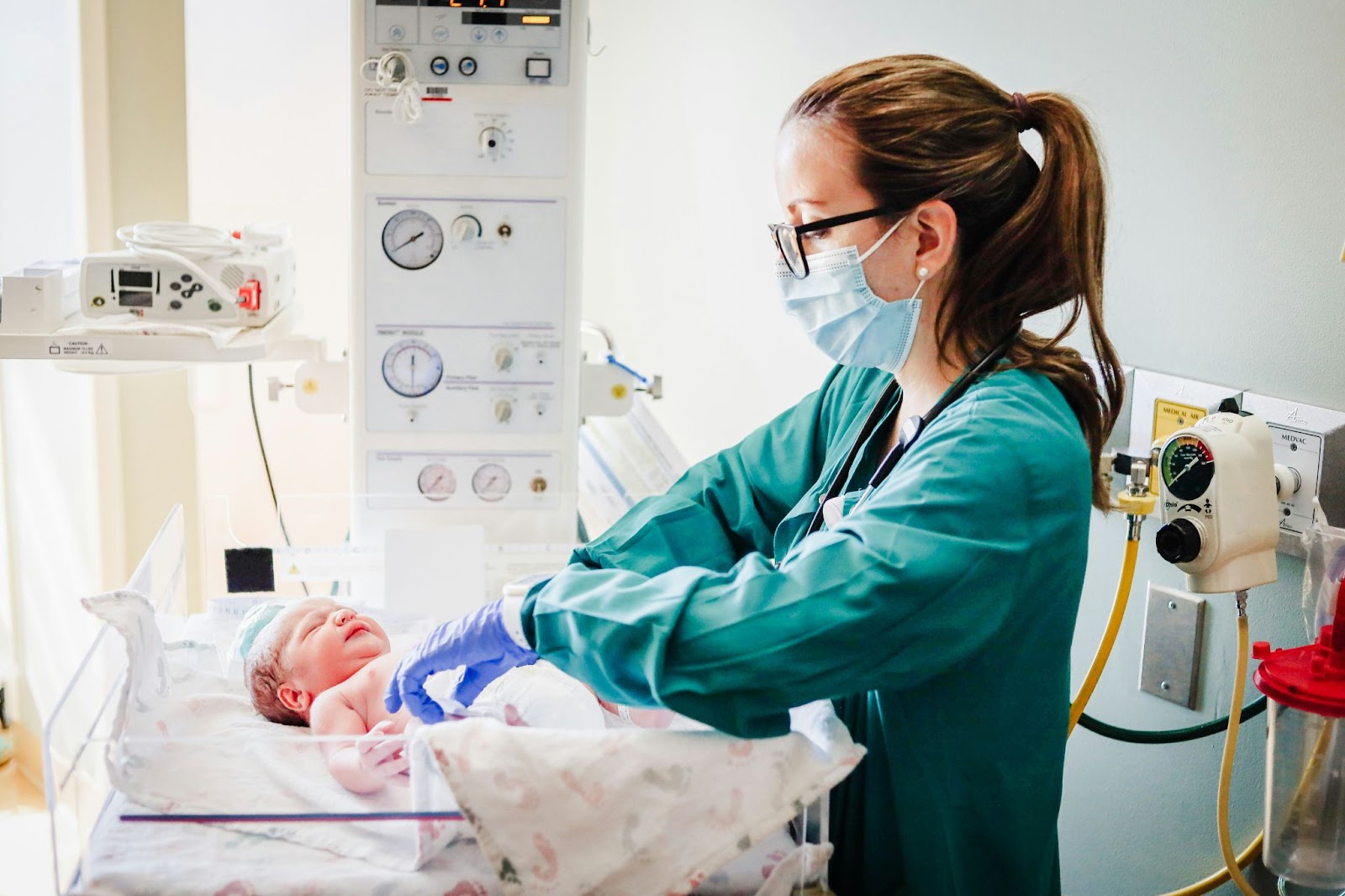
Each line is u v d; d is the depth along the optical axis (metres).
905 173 1.22
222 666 1.69
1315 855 1.29
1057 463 1.17
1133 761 1.73
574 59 1.80
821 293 1.31
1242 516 1.35
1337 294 1.41
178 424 2.54
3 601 3.21
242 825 1.21
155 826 1.22
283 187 3.02
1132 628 1.71
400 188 1.82
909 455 1.20
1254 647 1.34
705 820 1.12
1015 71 1.84
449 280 1.85
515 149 1.82
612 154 3.03
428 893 1.15
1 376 3.07
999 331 1.29
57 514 2.81
